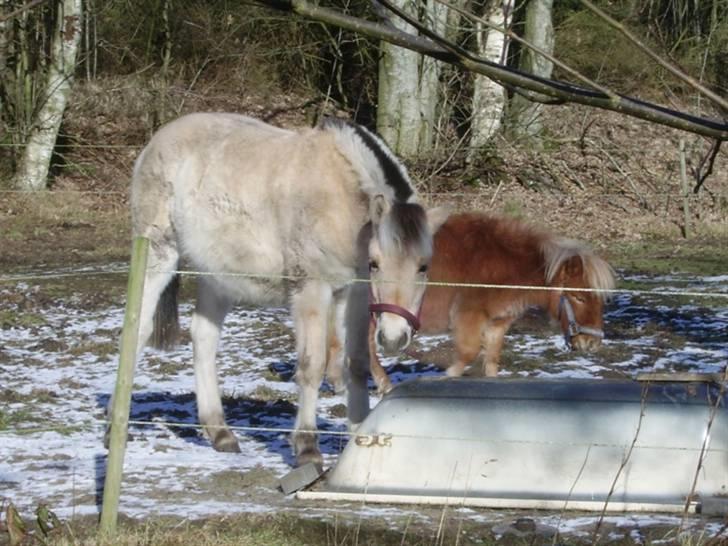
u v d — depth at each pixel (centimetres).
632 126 2789
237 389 1009
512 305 892
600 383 666
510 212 2272
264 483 686
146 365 1112
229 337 1264
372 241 668
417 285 665
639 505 618
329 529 584
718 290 1538
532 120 2614
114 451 557
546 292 889
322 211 703
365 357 727
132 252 557
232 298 780
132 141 2736
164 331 822
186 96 2889
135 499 643
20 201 2277
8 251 1877
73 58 2423
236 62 3020
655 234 2211
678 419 636
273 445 802
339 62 3014
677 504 620
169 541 546
